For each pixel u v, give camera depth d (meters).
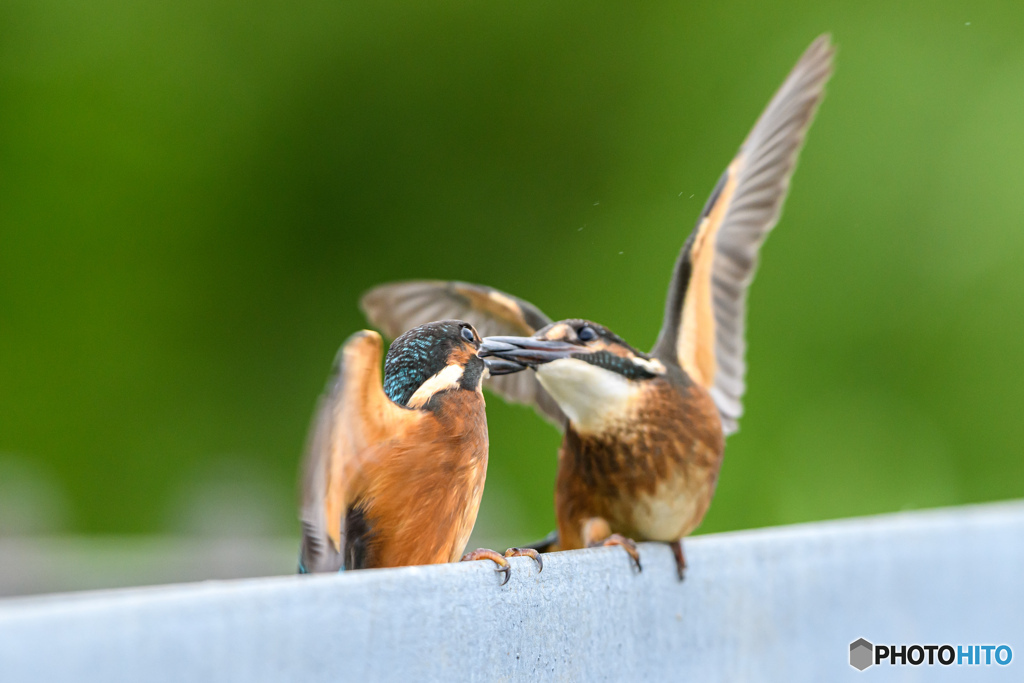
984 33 5.64
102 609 2.97
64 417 6.80
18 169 6.80
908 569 3.50
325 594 3.28
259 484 6.41
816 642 3.46
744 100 6.01
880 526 3.49
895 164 5.63
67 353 6.82
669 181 6.09
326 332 6.75
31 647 2.82
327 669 3.28
